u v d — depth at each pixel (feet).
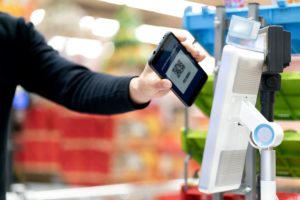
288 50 3.78
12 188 10.28
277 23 5.04
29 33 4.87
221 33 5.08
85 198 10.46
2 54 4.65
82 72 4.66
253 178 4.80
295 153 5.17
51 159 14.30
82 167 13.76
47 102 14.33
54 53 4.92
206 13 5.38
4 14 4.85
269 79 3.79
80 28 14.30
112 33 17.69
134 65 13.50
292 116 5.43
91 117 13.65
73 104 4.60
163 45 3.64
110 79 4.42
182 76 3.78
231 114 3.54
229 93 3.48
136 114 13.92
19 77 4.89
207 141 3.53
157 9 14.88
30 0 11.24
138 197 12.14
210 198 5.49
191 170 8.68
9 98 4.69
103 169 13.60
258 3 4.97
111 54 14.15
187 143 5.60
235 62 3.46
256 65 3.64
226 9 5.20
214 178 3.53
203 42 5.55
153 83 3.67
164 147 14.38
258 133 3.49
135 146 13.84
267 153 3.51
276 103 5.32
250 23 3.63
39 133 14.39
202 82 3.91
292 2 5.32
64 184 13.99
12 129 14.17
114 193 10.76
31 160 14.47
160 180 14.14
